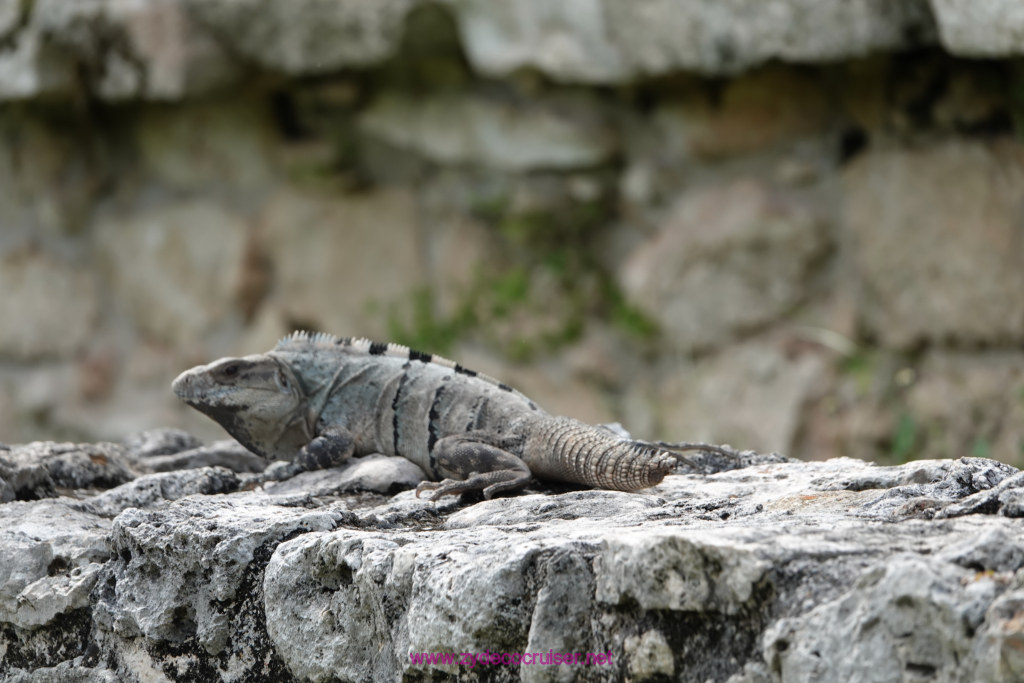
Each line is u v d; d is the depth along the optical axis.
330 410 7.32
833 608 4.22
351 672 5.48
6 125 13.79
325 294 13.02
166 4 11.69
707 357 11.65
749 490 6.46
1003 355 10.52
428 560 5.22
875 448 10.86
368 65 11.84
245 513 6.08
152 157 13.55
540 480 6.91
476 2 11.05
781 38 10.12
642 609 4.68
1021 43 8.85
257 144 13.16
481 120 12.23
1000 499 5.17
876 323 11.05
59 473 7.70
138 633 5.94
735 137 11.51
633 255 12.14
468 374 7.21
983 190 10.47
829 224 11.23
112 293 13.75
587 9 10.76
